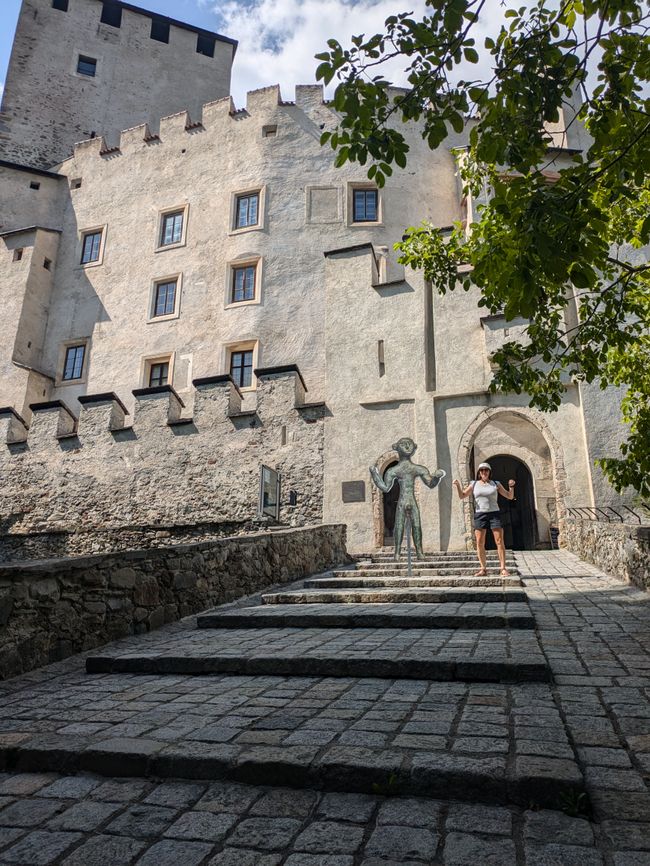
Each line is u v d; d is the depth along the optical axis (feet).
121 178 83.41
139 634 19.31
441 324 53.16
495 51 12.36
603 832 6.74
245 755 8.79
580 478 46.03
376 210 73.36
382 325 54.95
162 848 6.92
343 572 32.50
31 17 95.25
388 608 20.75
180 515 54.19
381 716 10.36
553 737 8.97
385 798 7.93
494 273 12.69
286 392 54.60
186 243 76.54
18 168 84.48
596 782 7.70
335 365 55.01
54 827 7.56
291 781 8.37
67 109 93.15
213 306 72.28
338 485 51.08
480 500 29.14
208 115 81.46
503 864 6.25
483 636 16.17
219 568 24.75
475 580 26.37
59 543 57.26
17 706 12.13
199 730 10.10
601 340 19.51
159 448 56.49
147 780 8.87
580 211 11.39
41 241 79.97
